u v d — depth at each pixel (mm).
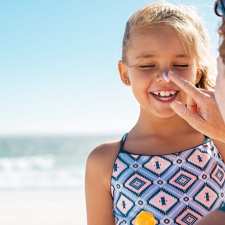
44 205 13711
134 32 2609
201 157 2619
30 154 41406
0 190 18234
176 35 2541
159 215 2551
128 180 2645
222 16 1728
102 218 2777
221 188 2623
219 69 1773
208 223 1873
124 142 2771
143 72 2562
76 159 35219
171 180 2588
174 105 2100
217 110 2033
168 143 2668
